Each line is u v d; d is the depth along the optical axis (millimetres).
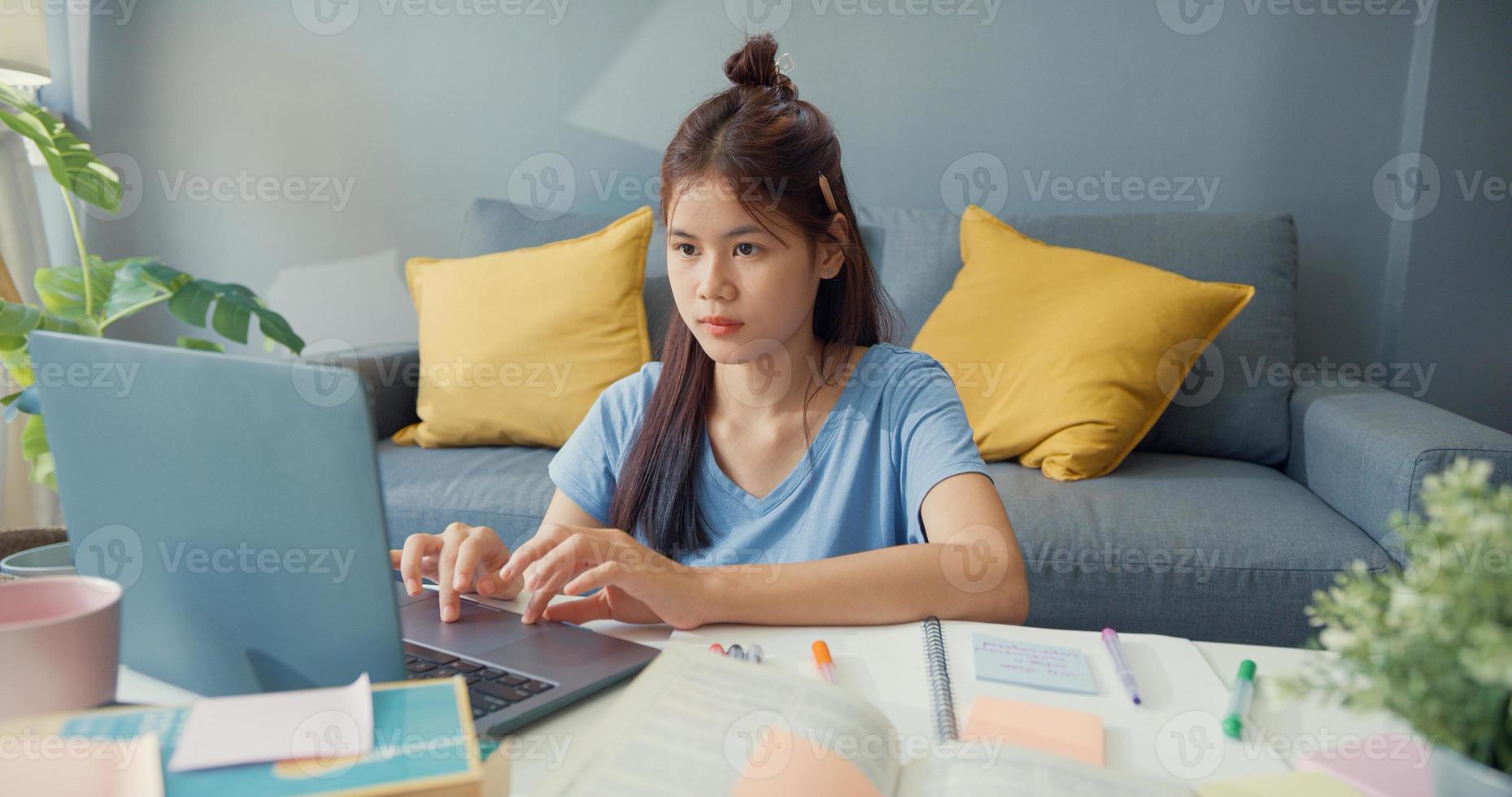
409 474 1838
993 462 1825
